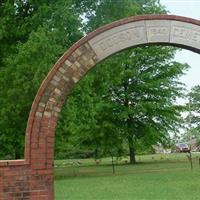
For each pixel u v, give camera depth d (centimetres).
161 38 1197
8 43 2797
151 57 4594
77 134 4019
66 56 1188
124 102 4516
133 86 4481
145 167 4047
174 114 4612
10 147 2867
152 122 4556
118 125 4400
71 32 2748
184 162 4694
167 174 3106
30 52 2427
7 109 2533
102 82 3406
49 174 1168
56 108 1179
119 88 4491
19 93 2481
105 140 4284
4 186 1150
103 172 3650
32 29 2711
